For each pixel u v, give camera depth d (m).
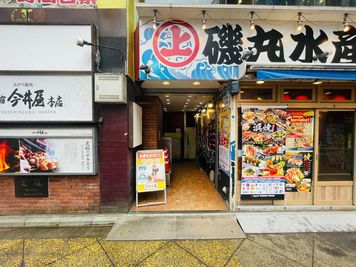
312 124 4.13
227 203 4.21
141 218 3.67
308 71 3.35
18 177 3.75
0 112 3.55
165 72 3.87
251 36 3.89
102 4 3.70
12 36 3.55
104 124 3.78
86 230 3.38
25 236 3.19
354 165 4.20
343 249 2.87
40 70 3.57
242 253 2.77
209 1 4.09
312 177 4.16
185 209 4.03
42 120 3.59
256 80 3.85
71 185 3.81
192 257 2.69
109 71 3.72
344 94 4.08
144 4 3.56
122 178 3.85
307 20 3.87
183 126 10.44
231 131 3.99
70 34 3.58
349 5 4.16
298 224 3.51
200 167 8.18
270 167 4.04
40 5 3.68
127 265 2.54
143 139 5.48
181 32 3.84
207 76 3.88
